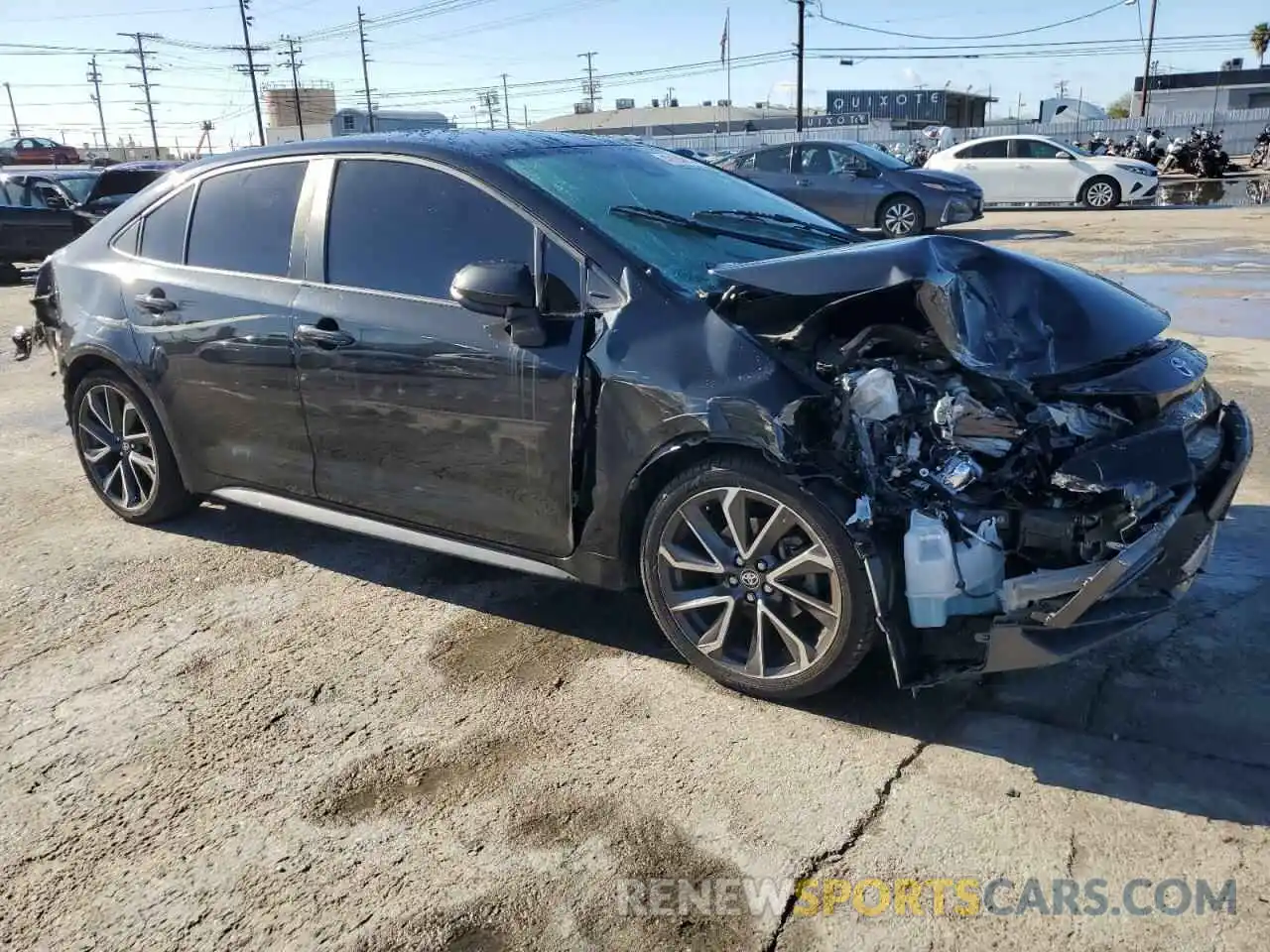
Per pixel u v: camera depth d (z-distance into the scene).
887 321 3.36
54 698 3.47
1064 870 2.49
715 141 47.19
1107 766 2.87
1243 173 29.16
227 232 4.29
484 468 3.56
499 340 3.42
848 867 2.54
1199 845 2.54
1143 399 3.12
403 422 3.71
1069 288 3.35
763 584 3.15
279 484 4.23
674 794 2.84
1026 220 18.77
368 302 3.76
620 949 2.33
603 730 3.15
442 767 3.01
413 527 3.88
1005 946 2.28
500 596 4.12
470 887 2.54
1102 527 2.89
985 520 2.92
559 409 3.32
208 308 4.21
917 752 2.97
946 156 21.00
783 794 2.81
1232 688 3.21
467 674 3.52
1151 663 3.37
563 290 3.38
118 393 4.77
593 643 3.71
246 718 3.31
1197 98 68.94
